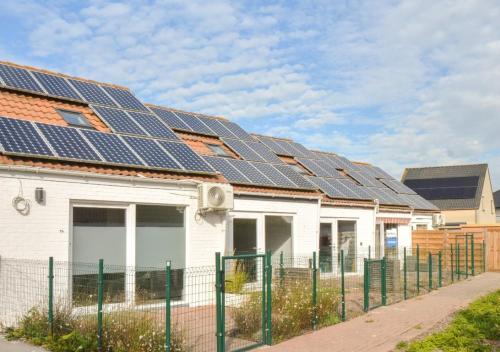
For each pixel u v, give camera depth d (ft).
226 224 45.37
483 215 152.35
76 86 45.29
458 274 64.28
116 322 25.12
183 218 39.50
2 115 35.68
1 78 39.73
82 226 33.63
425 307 41.57
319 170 69.62
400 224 81.10
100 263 24.48
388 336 31.19
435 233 80.53
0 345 25.80
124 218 35.96
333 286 38.01
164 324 25.99
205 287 37.99
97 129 40.19
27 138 32.73
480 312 38.55
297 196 53.42
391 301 44.50
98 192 34.09
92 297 29.09
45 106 39.73
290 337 30.73
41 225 31.19
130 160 36.60
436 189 157.58
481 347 28.89
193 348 26.63
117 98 47.16
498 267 75.46
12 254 29.89
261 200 49.93
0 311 29.09
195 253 39.50
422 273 67.77
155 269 35.32
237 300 33.30
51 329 26.45
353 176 80.53
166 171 38.65
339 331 32.42
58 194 32.09
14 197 30.22
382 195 78.38
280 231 52.60
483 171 158.71
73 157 33.24
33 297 29.94
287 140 78.02
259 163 55.31
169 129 46.29
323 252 59.52
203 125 57.98
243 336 29.86
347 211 64.64
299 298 33.27
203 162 42.91
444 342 29.48
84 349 24.06
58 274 31.48
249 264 38.96
